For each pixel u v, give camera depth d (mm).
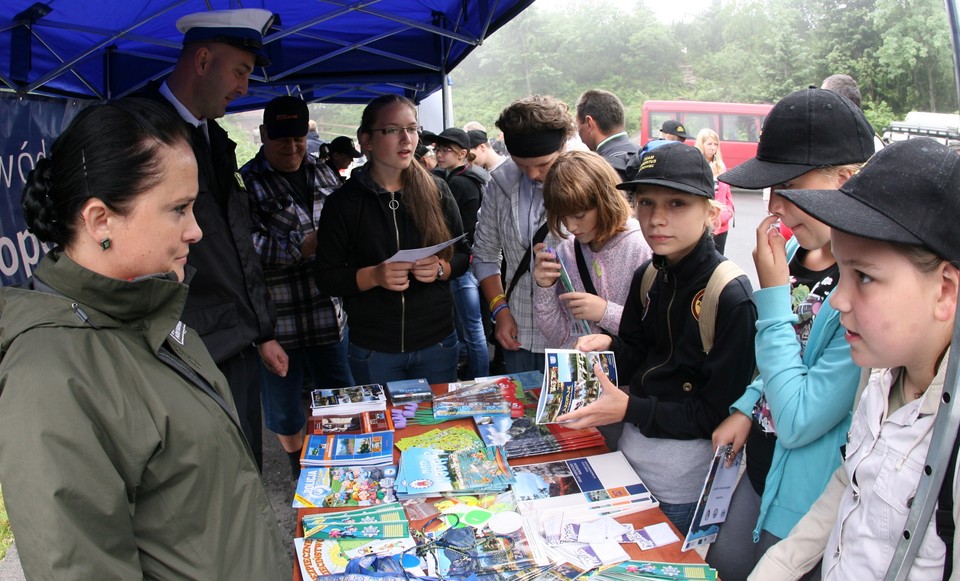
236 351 2193
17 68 3002
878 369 1096
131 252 1050
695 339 1672
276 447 3992
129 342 1080
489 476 1711
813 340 1400
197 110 2166
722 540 1725
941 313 903
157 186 1033
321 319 3393
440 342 2924
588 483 1685
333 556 1402
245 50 2146
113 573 937
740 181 1480
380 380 2859
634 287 1940
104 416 978
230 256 2199
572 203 2076
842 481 1242
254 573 1166
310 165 3629
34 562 892
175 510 1071
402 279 2561
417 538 1471
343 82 5031
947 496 877
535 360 2742
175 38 3855
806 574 1269
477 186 4406
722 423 1576
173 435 1061
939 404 872
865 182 924
